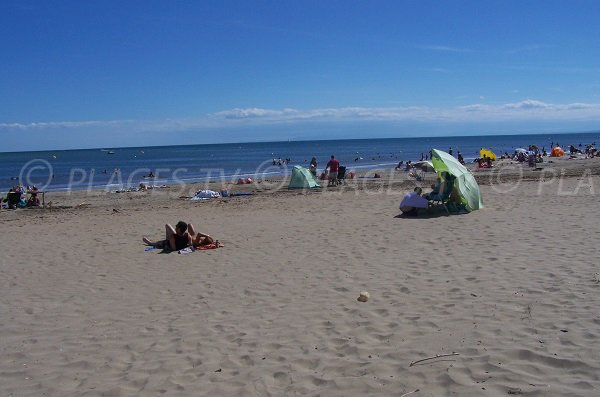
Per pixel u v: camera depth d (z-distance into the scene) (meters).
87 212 19.08
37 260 10.21
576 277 6.80
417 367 4.50
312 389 4.30
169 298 7.23
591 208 12.86
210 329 5.89
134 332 5.93
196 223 14.66
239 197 22.84
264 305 6.68
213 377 4.66
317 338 5.43
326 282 7.59
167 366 4.95
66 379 4.78
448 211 13.60
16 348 5.59
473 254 8.69
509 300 6.11
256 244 10.95
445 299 6.38
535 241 9.30
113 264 9.62
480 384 4.09
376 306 6.32
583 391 3.82
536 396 3.82
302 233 12.00
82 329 6.11
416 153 87.12
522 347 4.69
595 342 4.70
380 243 10.25
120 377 4.77
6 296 7.66
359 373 4.51
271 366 4.80
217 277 8.29
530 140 178.88
